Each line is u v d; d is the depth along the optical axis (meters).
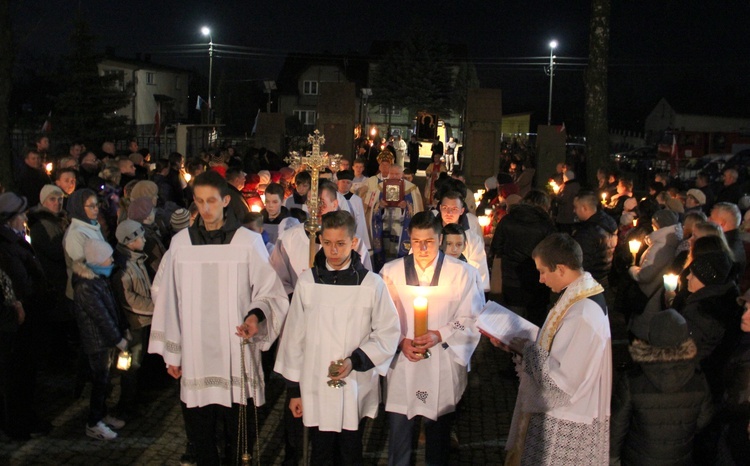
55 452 5.59
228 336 4.70
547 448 3.91
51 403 6.52
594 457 3.90
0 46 11.15
